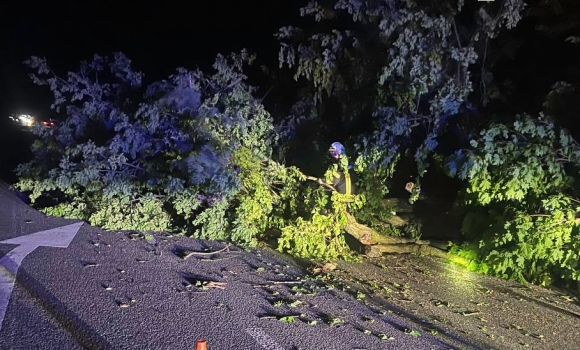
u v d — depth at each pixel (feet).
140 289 22.40
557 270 29.14
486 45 31.30
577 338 21.98
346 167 31.40
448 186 39.96
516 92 34.60
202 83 36.63
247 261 28.35
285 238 29.84
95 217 32.63
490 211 30.45
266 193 32.19
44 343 16.78
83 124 36.63
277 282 25.16
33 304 19.76
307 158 39.81
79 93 35.99
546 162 26.73
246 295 22.91
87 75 38.40
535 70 34.58
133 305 20.54
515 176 26.48
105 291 21.77
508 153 27.37
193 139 32.65
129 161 34.35
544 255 27.50
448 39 30.91
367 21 32.60
